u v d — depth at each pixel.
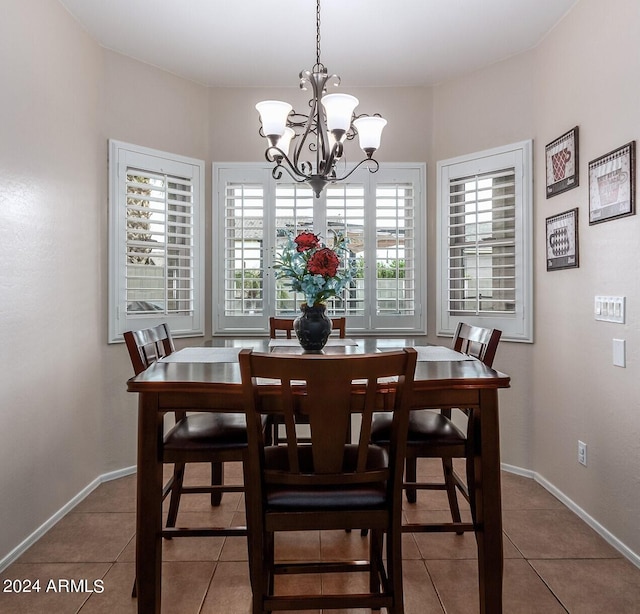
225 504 2.35
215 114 3.21
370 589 1.55
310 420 1.21
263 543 1.27
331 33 2.58
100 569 1.80
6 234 1.84
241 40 2.65
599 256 2.07
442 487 1.98
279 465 1.37
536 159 2.65
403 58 2.84
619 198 1.93
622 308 1.91
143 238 2.88
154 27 2.50
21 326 1.94
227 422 1.68
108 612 1.56
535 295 2.66
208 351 2.04
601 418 2.06
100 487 2.57
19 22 1.93
